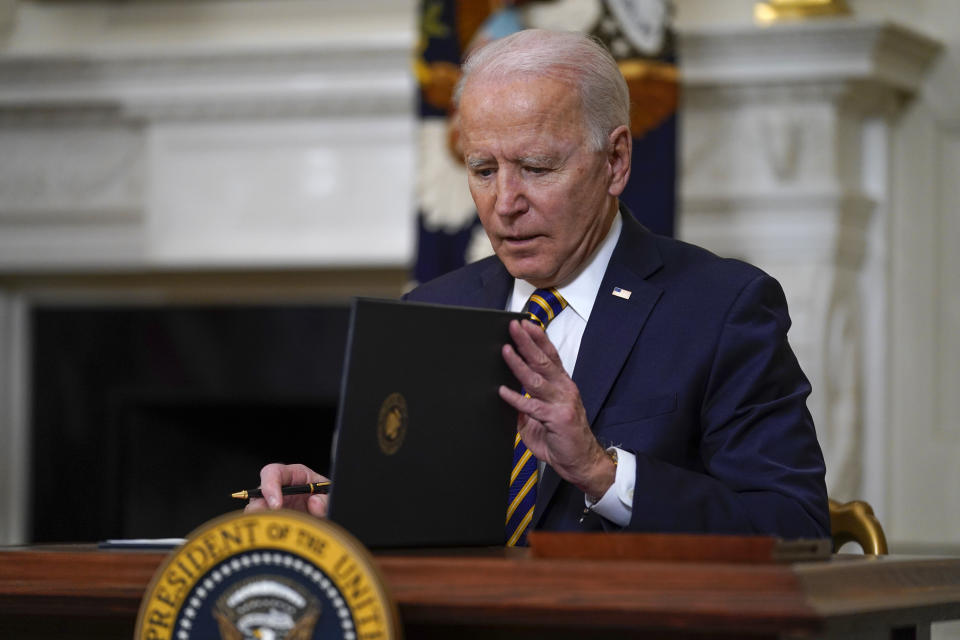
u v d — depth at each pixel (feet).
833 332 33.88
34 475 42.06
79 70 37.73
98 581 11.64
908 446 34.86
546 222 15.43
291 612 10.42
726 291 15.72
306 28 38.42
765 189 34.04
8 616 12.71
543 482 14.84
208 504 41.55
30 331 42.34
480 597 10.54
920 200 34.99
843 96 33.71
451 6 33.09
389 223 36.73
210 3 39.09
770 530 13.93
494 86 15.35
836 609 10.16
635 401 15.31
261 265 38.06
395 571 10.79
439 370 12.52
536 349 13.11
